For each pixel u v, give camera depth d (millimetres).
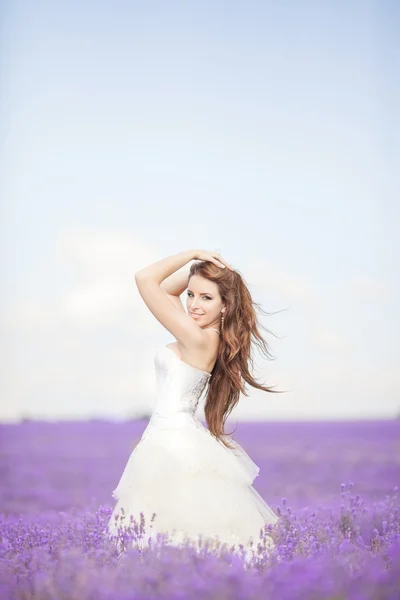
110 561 4129
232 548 4242
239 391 5082
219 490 4672
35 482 11844
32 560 4371
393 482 11336
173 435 4727
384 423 20766
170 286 5160
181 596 3221
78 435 18078
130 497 4695
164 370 4914
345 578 3502
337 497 8953
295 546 4703
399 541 4320
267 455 15555
